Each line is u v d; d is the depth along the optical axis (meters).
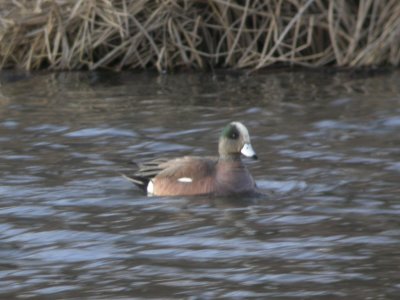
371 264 11.01
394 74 20.77
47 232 12.29
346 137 16.48
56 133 17.08
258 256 11.35
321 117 17.75
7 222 12.66
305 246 11.62
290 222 12.52
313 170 14.73
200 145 16.30
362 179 14.23
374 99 18.92
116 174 14.72
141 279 10.72
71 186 14.14
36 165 15.19
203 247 11.69
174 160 14.11
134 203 13.44
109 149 16.11
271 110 18.38
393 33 20.98
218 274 10.80
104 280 10.71
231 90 20.00
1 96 19.91
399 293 10.17
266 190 13.92
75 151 15.98
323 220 12.56
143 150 16.03
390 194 13.55
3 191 13.89
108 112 18.44
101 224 12.59
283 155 15.54
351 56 21.22
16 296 10.30
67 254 11.55
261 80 20.75
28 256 11.52
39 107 18.92
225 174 13.81
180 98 19.44
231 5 21.08
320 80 20.56
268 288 10.38
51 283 10.66
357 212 12.84
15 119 18.05
